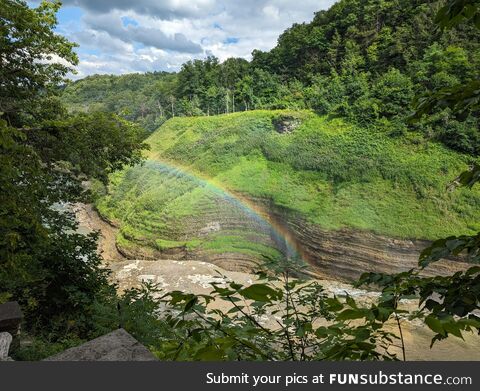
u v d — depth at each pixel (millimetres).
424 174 58469
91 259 11305
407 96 71125
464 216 51125
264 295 1232
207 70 134625
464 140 59281
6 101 14797
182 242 62094
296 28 121000
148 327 6004
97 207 84562
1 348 4480
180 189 78000
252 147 84188
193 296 1352
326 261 51938
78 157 14922
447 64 68688
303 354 1848
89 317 9477
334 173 67250
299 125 82000
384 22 94625
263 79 111562
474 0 1746
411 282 1690
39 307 9867
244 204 69375
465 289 1576
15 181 9773
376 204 57375
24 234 9641
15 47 13656
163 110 145875
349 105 79875
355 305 1337
